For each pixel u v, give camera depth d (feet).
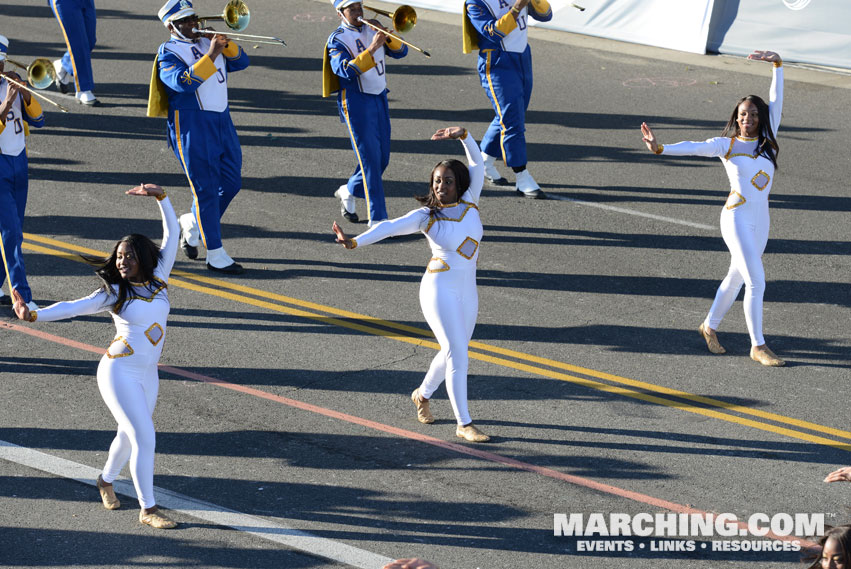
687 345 119.44
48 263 136.87
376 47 135.64
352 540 84.99
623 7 238.07
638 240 147.13
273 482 92.84
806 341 120.37
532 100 203.21
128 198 157.79
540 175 169.78
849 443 99.96
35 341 117.91
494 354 116.88
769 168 112.06
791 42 221.66
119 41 236.43
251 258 140.67
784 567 82.23
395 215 152.66
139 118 192.44
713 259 141.69
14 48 229.04
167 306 86.74
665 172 171.32
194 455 96.78
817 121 192.24
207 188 132.57
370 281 134.62
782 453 98.22
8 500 89.61
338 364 114.21
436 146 180.34
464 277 97.55
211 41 126.52
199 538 84.94
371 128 140.77
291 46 233.35
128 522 87.10
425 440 100.07
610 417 104.32
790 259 141.49
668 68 220.23
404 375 112.27
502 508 89.51
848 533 60.23
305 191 162.61
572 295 131.34
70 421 102.27
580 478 94.07
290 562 82.17
